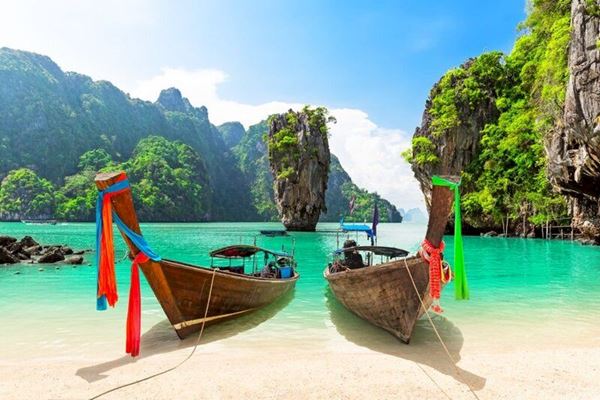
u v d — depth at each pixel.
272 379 6.11
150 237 51.38
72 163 148.38
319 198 75.25
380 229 100.06
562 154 31.48
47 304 11.80
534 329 9.19
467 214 54.66
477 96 57.59
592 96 24.47
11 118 142.88
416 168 62.78
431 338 8.55
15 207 116.44
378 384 5.92
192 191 154.38
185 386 5.84
